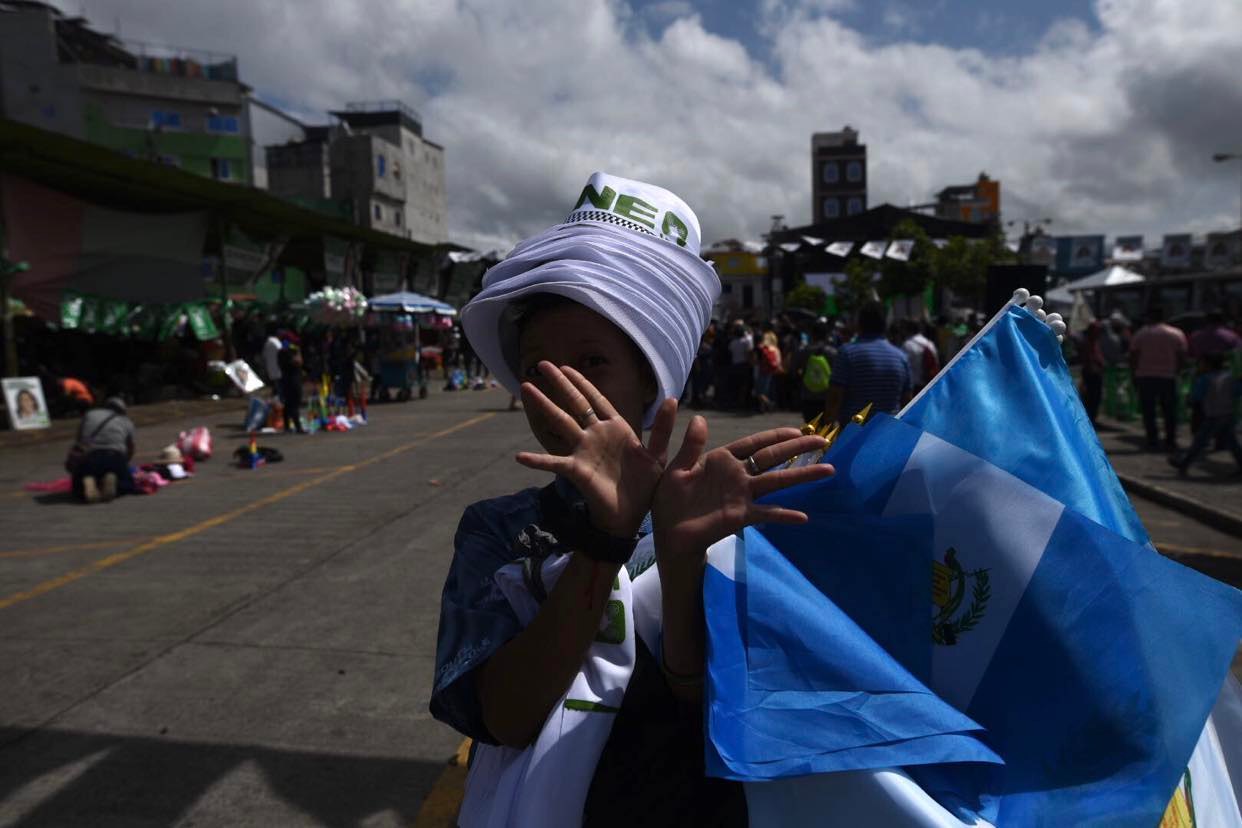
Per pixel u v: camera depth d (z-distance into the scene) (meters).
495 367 1.20
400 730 3.38
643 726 0.93
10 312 13.30
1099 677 0.87
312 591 5.08
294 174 59.94
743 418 14.65
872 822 0.81
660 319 1.00
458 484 8.57
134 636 4.38
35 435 12.09
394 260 26.50
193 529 6.75
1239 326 15.30
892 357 6.04
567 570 0.87
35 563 5.79
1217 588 0.87
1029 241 44.03
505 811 0.93
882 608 0.95
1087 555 0.91
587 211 1.07
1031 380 1.13
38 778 3.06
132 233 15.44
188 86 50.72
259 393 18.38
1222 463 9.57
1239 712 1.17
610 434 0.85
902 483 0.98
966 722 0.84
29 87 46.62
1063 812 0.84
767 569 0.91
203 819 2.82
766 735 0.82
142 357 17.77
